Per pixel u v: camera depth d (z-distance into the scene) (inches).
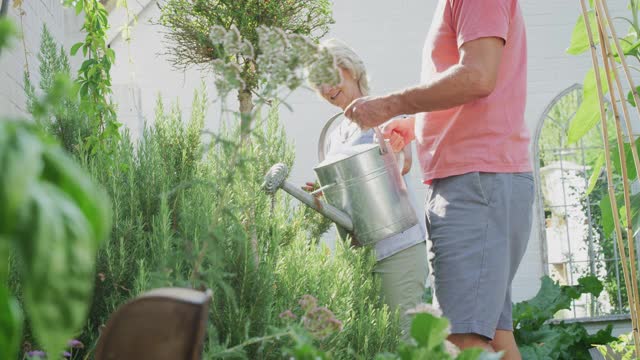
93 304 85.7
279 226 99.0
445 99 78.2
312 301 52.7
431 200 83.9
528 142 83.8
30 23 149.1
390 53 270.8
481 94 78.2
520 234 82.1
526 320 179.2
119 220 90.7
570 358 178.1
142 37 253.1
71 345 72.8
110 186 95.7
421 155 84.7
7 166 20.3
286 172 97.2
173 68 252.7
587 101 101.8
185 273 85.0
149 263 88.6
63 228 21.6
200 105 118.1
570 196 302.0
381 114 80.6
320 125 258.8
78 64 226.1
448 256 80.3
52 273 21.1
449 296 79.7
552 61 277.1
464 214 80.4
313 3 164.2
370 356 89.8
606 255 299.9
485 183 80.2
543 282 200.5
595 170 102.9
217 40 54.7
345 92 107.0
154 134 115.6
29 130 22.3
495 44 78.2
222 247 80.7
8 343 24.5
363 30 271.0
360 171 100.7
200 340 35.3
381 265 106.4
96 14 135.0
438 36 84.0
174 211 101.2
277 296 88.5
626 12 270.7
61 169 22.7
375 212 101.0
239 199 91.8
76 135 114.5
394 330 93.7
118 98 225.8
